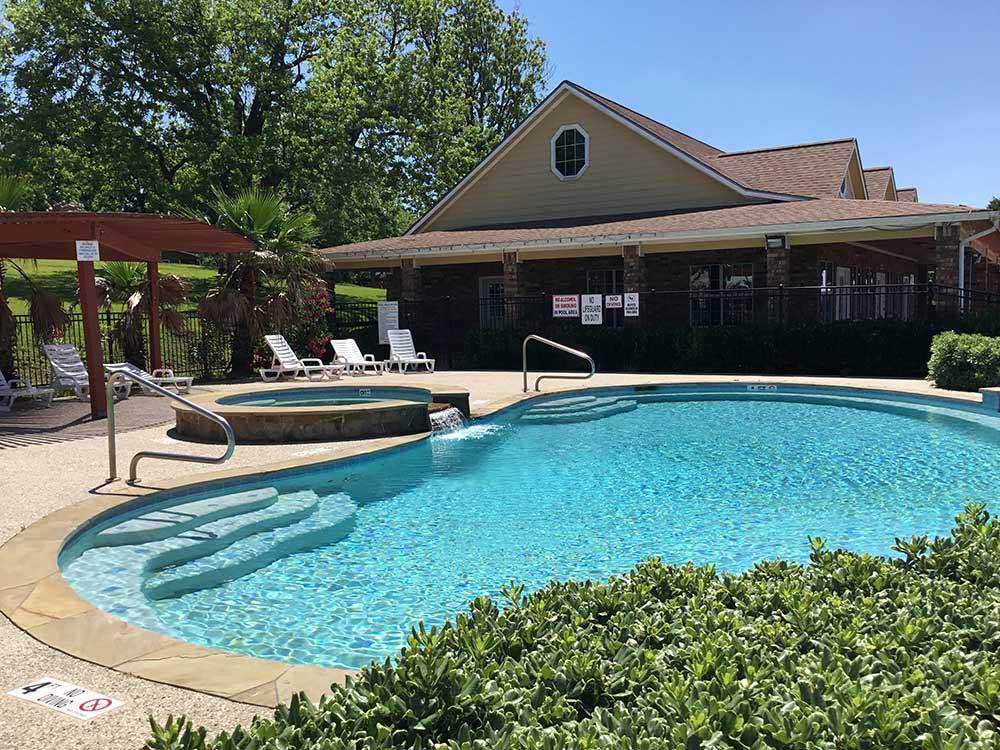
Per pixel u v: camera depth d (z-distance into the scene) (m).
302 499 7.56
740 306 20.50
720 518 6.86
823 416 12.54
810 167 23.09
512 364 20.75
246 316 17.64
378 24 40.66
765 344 17.55
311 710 2.33
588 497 7.62
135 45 29.55
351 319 23.78
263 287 19.03
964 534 4.02
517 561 5.77
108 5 28.92
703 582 3.54
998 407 11.60
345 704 2.35
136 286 17.95
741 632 2.91
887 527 6.54
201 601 4.99
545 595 3.41
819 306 19.56
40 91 28.67
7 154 28.48
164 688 3.21
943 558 3.75
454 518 6.91
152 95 30.25
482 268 24.22
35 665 3.45
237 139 30.14
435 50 45.09
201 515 6.80
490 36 47.84
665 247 19.80
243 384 16.58
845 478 8.30
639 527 6.61
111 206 33.31
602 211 23.28
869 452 9.61
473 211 25.27
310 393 14.26
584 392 14.73
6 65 29.19
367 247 22.72
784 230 17.19
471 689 2.36
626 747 2.01
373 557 5.86
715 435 10.95
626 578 3.82
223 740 2.14
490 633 2.80
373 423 10.20
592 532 6.46
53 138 29.58
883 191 27.08
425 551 6.00
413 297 22.39
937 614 3.09
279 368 17.39
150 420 11.60
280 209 18.28
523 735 2.15
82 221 11.56
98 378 11.82
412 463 9.22
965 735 2.10
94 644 3.67
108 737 2.84
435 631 2.79
